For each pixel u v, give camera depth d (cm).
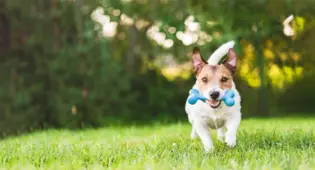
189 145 638
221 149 609
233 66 637
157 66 1830
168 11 1591
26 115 1501
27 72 1567
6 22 1612
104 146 640
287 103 1920
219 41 1504
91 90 1547
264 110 1720
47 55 1563
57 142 748
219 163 513
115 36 1841
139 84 1744
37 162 555
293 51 1731
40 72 1540
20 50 1591
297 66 1803
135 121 1642
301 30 1719
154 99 1716
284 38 1655
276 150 591
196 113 634
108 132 984
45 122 1521
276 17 1570
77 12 1591
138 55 1838
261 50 1625
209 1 1557
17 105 1504
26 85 1534
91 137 867
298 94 1919
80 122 1505
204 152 584
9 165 539
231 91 597
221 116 627
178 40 1602
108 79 1558
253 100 1802
